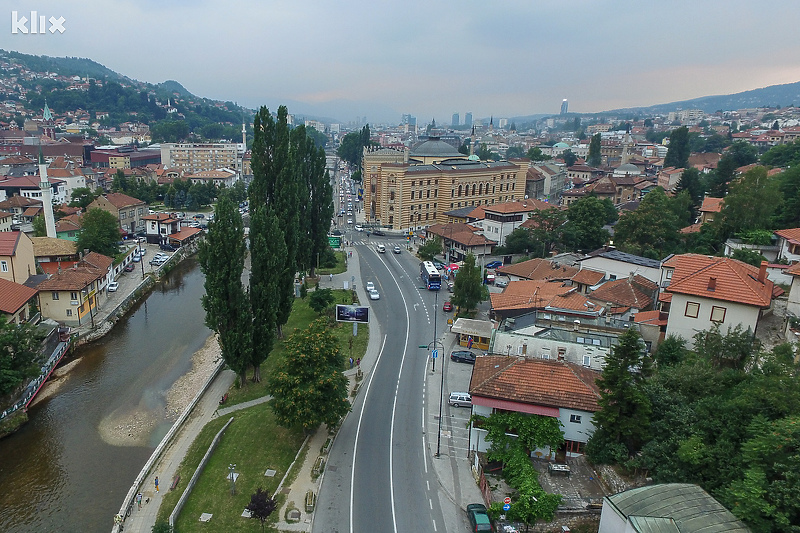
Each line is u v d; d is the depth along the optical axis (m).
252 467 51.12
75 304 86.12
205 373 73.94
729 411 40.59
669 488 36.16
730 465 37.53
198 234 158.50
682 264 64.94
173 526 42.62
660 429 43.81
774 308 65.44
